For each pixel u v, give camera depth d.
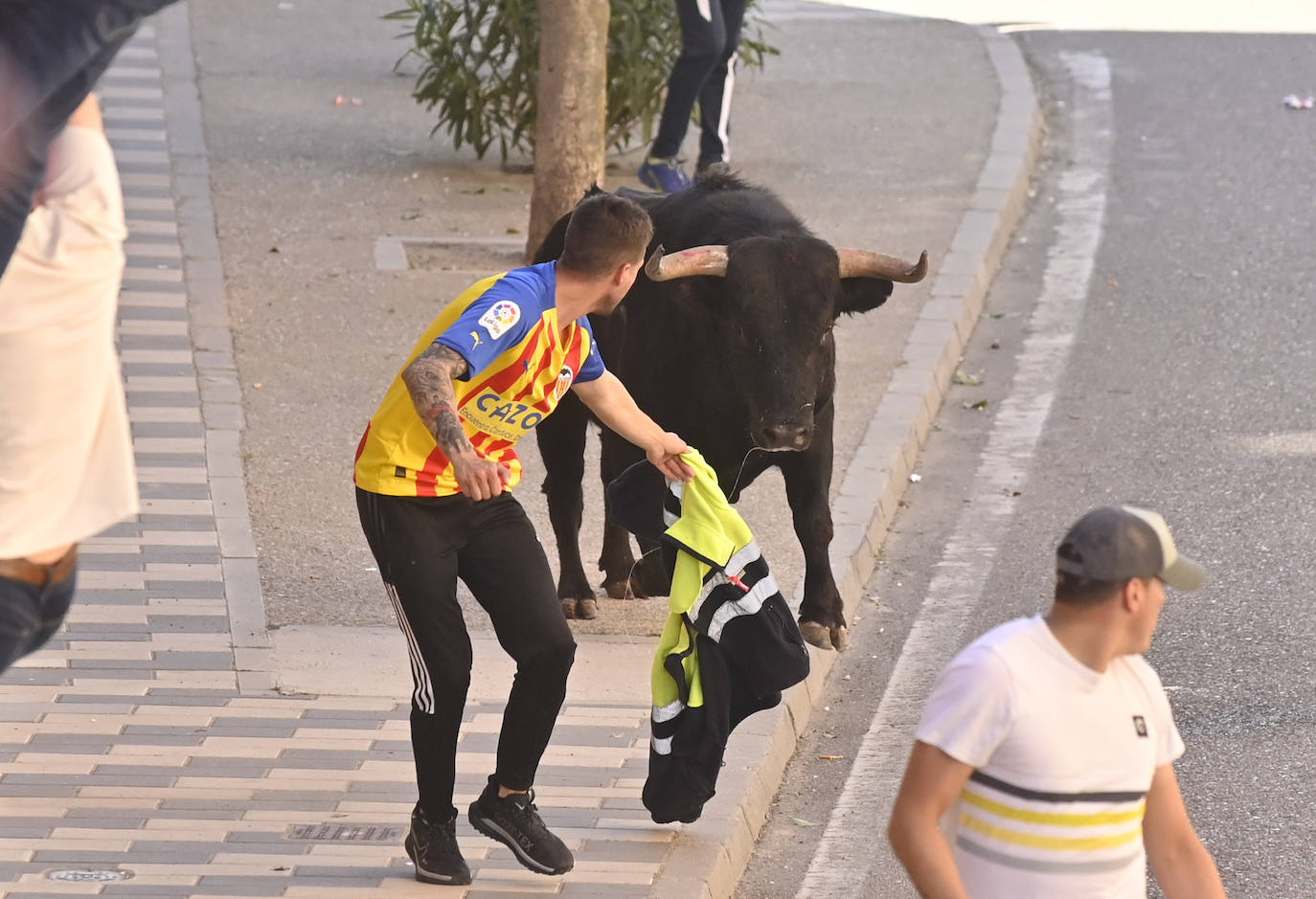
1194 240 29.86
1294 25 44.66
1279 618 17.25
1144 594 8.27
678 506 12.48
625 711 14.95
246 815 12.99
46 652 15.75
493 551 11.78
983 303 27.62
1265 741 14.83
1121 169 33.78
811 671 16.16
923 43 42.22
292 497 19.61
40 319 6.84
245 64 38.31
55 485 7.04
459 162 32.75
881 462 20.77
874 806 14.25
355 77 37.88
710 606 12.17
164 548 18.16
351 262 27.22
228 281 26.23
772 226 15.55
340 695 15.19
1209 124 36.34
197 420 21.48
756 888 12.99
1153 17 45.75
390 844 12.60
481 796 12.16
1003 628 8.52
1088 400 23.69
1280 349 25.11
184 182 30.45
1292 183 32.59
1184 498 20.41
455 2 35.41
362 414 21.98
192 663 15.69
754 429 14.65
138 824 12.80
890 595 18.42
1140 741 8.41
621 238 11.37
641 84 31.12
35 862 12.17
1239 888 12.63
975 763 8.28
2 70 6.05
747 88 37.94
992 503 20.67
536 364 11.48
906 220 29.56
